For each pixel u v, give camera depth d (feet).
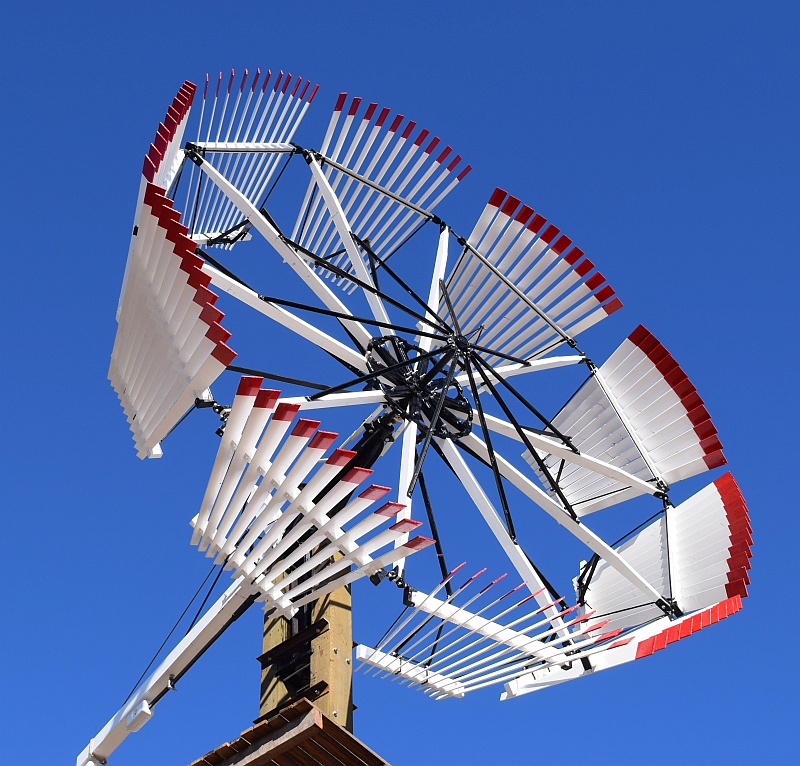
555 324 53.57
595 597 52.49
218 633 40.47
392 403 44.09
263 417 34.09
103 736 43.27
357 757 35.70
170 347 35.78
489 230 53.78
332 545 36.83
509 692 48.73
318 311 44.29
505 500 45.60
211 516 37.14
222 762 37.70
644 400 53.67
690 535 50.26
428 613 41.60
